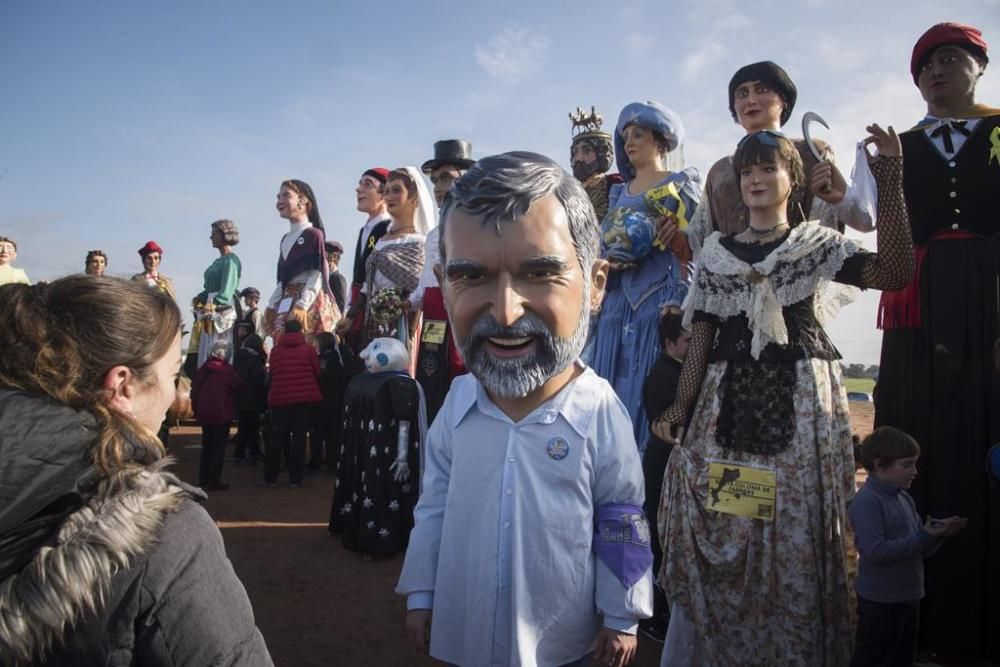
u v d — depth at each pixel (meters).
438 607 1.74
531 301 1.60
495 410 1.75
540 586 1.64
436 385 4.95
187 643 1.09
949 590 2.85
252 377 7.92
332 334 7.46
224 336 9.20
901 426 3.03
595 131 4.95
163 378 1.28
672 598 2.53
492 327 1.60
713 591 2.46
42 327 1.15
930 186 2.99
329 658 3.04
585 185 4.43
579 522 1.66
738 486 2.43
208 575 1.15
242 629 1.18
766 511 2.37
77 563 1.01
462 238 1.62
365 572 4.19
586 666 1.73
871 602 2.42
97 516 1.06
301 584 3.96
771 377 2.46
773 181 2.51
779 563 2.35
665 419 2.68
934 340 2.95
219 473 6.45
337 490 4.89
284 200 7.93
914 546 2.32
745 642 2.39
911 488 2.98
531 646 1.62
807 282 2.40
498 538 1.67
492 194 1.58
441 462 1.90
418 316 5.36
